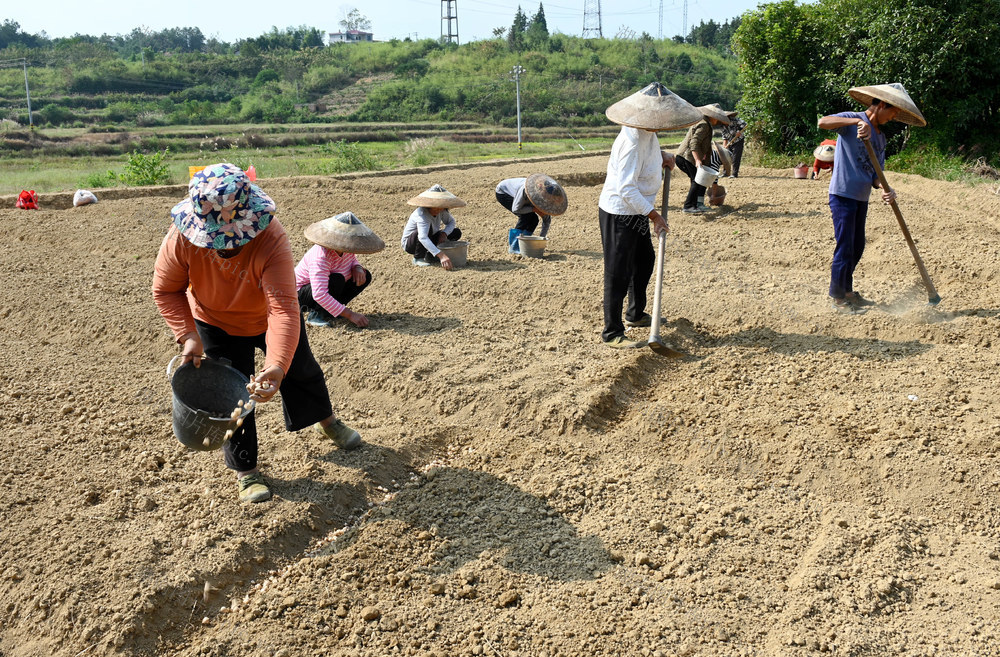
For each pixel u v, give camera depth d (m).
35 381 5.64
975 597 3.39
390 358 5.76
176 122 65.62
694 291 7.09
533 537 3.89
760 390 5.17
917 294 6.68
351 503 4.14
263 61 95.12
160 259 3.65
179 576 3.48
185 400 3.66
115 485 4.23
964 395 4.91
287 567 3.67
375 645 3.22
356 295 6.73
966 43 13.42
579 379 5.34
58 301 7.30
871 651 3.13
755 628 3.29
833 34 15.44
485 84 72.75
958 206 10.35
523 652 3.20
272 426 4.86
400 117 66.50
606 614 3.37
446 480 4.37
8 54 102.25
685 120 5.29
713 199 10.73
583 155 19.14
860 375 5.30
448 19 115.19
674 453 4.60
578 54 86.31
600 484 4.27
